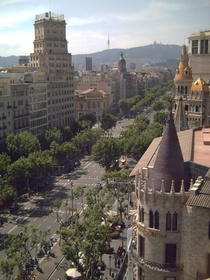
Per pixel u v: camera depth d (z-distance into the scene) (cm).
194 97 16325
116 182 12256
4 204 12419
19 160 13238
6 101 17212
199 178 6256
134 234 7438
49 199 13300
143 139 16988
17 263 7219
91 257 7162
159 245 6194
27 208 12419
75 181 15638
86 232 7194
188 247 6000
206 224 5819
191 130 11138
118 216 11050
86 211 8900
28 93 19238
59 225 10862
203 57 17912
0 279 7881
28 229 10606
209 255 5894
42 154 14650
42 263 8881
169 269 6159
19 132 17375
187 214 5950
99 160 16538
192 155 7838
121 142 17738
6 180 12031
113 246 9644
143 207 6328
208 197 5866
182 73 16862
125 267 8400
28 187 13700
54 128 19400
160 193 6066
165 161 6281
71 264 8156
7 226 10869
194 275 6009
